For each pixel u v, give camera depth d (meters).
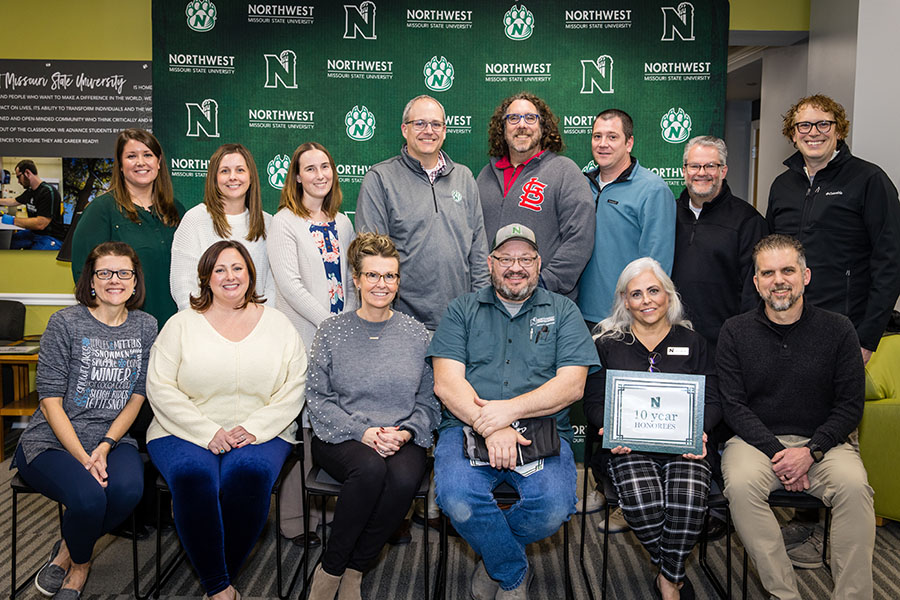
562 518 2.18
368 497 2.12
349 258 2.43
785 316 2.35
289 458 2.44
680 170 4.02
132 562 2.61
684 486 2.18
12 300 4.00
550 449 2.21
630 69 3.97
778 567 2.15
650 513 2.19
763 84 5.48
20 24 4.08
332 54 3.96
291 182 2.70
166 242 2.84
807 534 2.76
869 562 2.12
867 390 2.86
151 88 4.09
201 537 2.13
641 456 2.33
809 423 2.36
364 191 2.82
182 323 2.38
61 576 2.30
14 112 4.09
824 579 2.49
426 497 2.22
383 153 4.03
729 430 2.61
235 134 3.97
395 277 2.35
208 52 3.92
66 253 3.58
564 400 2.29
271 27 3.93
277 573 2.41
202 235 2.68
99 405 2.34
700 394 2.24
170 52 3.91
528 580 2.38
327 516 2.86
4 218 4.12
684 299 2.91
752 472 2.20
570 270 2.79
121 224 2.74
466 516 2.14
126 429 2.38
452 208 2.79
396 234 2.79
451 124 4.02
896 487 2.79
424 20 3.96
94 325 2.34
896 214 2.65
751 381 2.38
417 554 2.71
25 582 2.42
